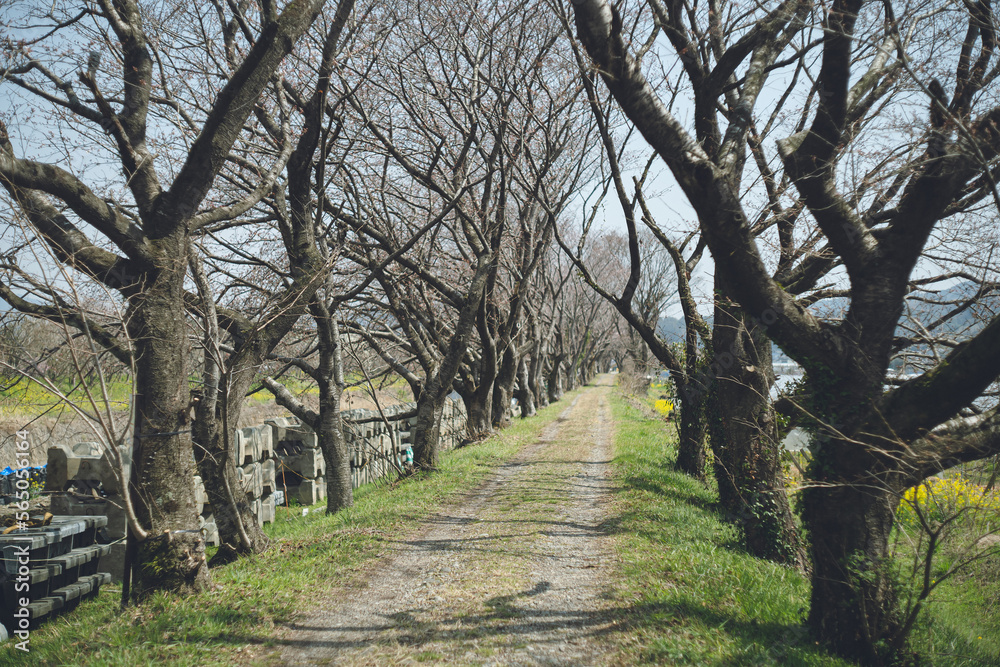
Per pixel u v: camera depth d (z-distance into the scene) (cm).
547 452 1894
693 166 500
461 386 2103
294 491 1416
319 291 1059
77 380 668
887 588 521
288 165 917
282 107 923
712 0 1013
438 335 1886
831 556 536
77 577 718
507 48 1494
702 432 1425
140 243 632
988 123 511
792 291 940
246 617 586
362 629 576
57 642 539
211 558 918
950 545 584
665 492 1193
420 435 1498
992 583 754
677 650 494
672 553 761
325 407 1160
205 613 580
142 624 553
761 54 666
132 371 567
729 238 518
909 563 590
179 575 631
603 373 13350
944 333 763
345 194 1433
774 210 967
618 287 5103
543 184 1725
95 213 602
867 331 536
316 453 1436
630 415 3073
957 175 496
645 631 544
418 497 1180
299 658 515
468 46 1634
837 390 545
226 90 649
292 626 584
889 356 542
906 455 493
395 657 515
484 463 1634
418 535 916
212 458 796
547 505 1117
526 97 1719
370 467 1669
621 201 1198
